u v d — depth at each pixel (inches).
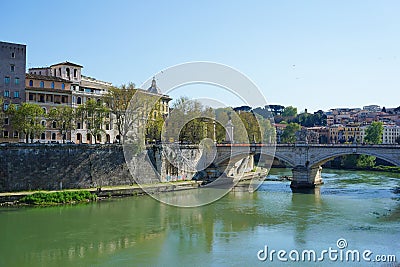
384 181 4598.9
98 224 2422.5
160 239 2119.8
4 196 2910.9
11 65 4126.5
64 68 4906.5
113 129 4805.6
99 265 1747.0
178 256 1844.2
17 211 2748.5
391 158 3853.3
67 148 3420.3
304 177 4094.5
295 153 4220.0
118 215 2659.9
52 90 4468.5
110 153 3627.0
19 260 1817.2
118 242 2064.5
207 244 2018.9
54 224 2420.0
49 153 3334.2
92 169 3494.1
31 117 3779.5
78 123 4648.1
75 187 3373.5
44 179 3257.9
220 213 2746.1
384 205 3070.9
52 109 4047.7
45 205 2938.0
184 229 2314.2
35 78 4367.6
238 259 1806.1
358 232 2265.0
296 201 3228.3
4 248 1973.4
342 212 2802.7
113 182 3577.8
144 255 1867.6
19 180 3157.0
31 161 3238.2
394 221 2529.5
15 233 2223.2
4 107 4067.4
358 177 5049.2
